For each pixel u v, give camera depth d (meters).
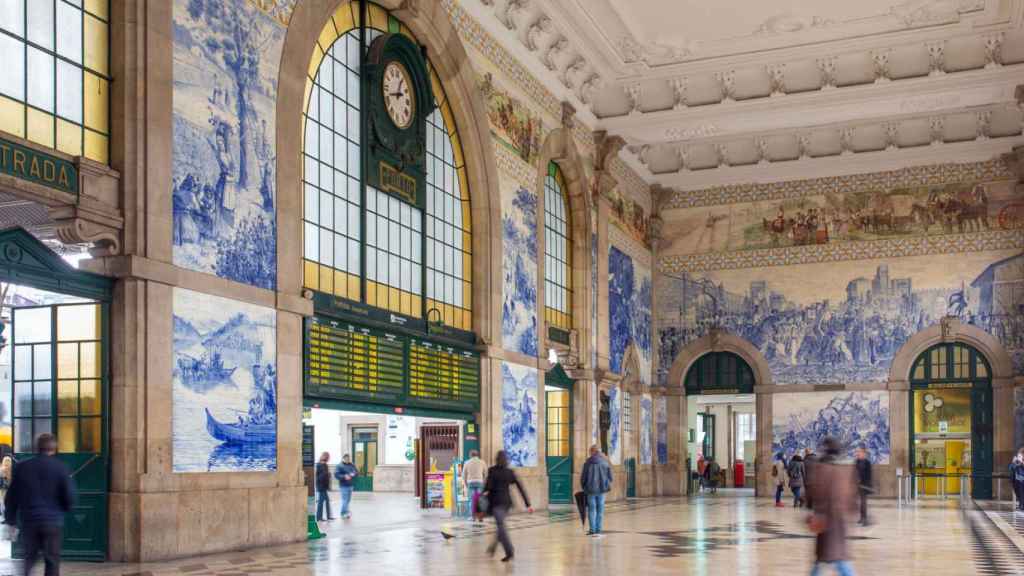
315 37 16.98
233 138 14.86
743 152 35.03
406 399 19.72
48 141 12.18
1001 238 32.97
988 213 33.22
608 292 31.25
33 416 13.21
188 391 13.69
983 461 32.75
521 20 24.47
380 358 18.92
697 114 29.98
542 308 26.25
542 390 25.88
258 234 15.36
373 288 18.97
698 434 46.41
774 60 28.00
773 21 26.11
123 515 12.60
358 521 21.12
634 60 28.22
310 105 17.47
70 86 12.59
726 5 25.31
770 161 34.91
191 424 13.71
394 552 14.52
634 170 34.88
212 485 14.02
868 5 25.34
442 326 21.27
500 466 13.88
